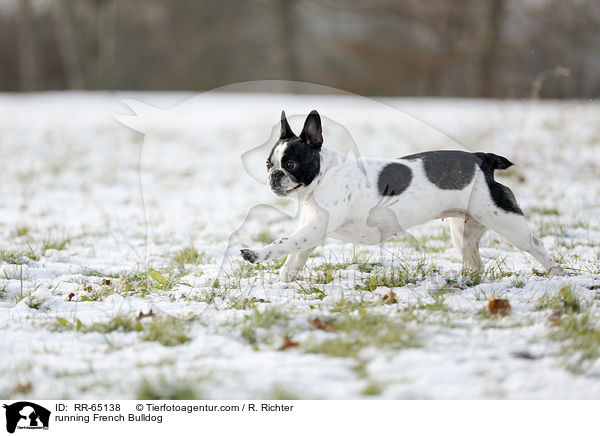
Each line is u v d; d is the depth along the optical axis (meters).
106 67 48.06
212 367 4.73
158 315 5.89
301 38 46.28
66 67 51.25
